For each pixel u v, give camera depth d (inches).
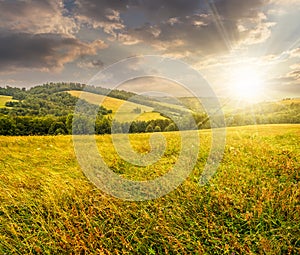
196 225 190.9
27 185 262.8
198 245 169.5
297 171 277.9
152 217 203.5
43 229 187.0
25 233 183.9
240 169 293.3
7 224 192.9
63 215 199.0
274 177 266.5
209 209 210.1
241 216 196.2
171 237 174.6
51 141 552.1
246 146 414.3
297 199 213.5
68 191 239.5
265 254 161.5
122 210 211.2
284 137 534.9
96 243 173.2
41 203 221.5
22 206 219.1
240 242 171.2
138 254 167.8
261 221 187.8
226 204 209.5
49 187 252.1
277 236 173.2
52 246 171.2
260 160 321.4
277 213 196.4
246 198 218.2
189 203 219.9
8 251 168.7
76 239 171.6
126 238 178.4
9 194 231.9
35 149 464.8
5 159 381.1
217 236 179.5
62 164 349.7
